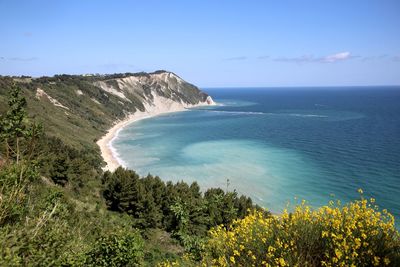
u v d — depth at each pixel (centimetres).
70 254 864
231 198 4084
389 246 555
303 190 5647
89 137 10219
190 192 4525
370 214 618
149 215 3950
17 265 688
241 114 19550
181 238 3506
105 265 1284
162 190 4594
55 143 6228
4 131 1126
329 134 11512
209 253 764
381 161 7519
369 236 573
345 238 554
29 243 781
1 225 830
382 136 10975
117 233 1441
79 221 1916
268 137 11012
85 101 15388
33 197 1284
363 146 9319
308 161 7650
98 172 6431
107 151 9081
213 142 10225
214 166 7262
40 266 747
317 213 676
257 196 5416
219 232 801
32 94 11406
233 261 644
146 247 2961
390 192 5419
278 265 585
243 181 6191
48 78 16338
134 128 13925
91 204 4162
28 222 912
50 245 836
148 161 7888
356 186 5794
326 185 5888
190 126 14288
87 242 1373
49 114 10150
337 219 619
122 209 4319
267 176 6475
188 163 7581
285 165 7306
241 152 8694
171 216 3997
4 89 9094
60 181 4422
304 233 627
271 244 641
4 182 919
